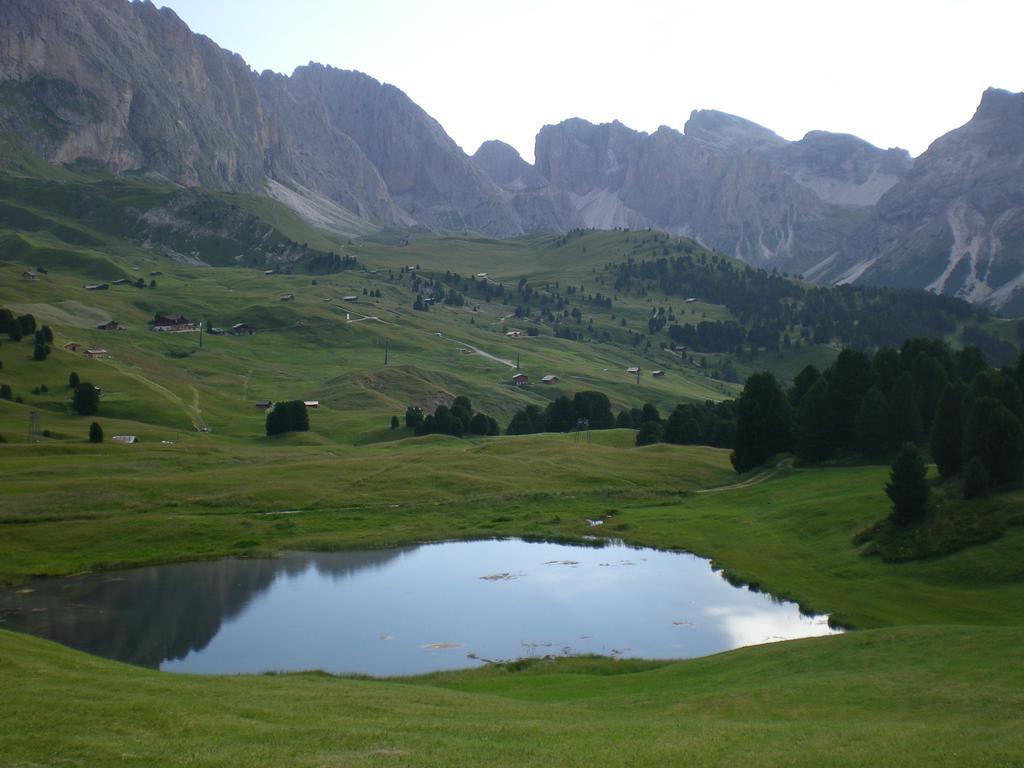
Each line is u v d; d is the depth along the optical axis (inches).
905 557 3029.0
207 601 3125.0
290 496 4832.7
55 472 5088.6
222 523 4222.4
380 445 7347.4
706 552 3725.4
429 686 2049.7
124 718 1333.7
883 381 5354.3
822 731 1316.4
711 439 7071.9
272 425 7800.2
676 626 2760.8
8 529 3978.8
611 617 2883.9
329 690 1765.5
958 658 1744.6
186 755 1155.3
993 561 2780.5
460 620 2866.6
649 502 4894.2
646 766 1140.5
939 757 1139.3
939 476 3708.2
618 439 7475.4
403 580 3412.9
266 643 2632.9
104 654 2529.5
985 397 3390.7
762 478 5182.1
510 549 3941.9
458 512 4648.1
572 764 1145.4
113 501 4510.3
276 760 1144.2
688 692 1792.6
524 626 2795.3
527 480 5339.6
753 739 1275.8
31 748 1160.8
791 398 6318.9
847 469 4776.1
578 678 2142.0
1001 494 3171.8
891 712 1446.9
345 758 1159.6
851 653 1913.1
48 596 3203.7
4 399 7495.1
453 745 1240.2
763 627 2704.2
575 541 4042.8
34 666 1701.5
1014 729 1257.4
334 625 2819.9
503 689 2046.0
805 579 3132.4
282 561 3740.2
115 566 3627.0
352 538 4077.3
